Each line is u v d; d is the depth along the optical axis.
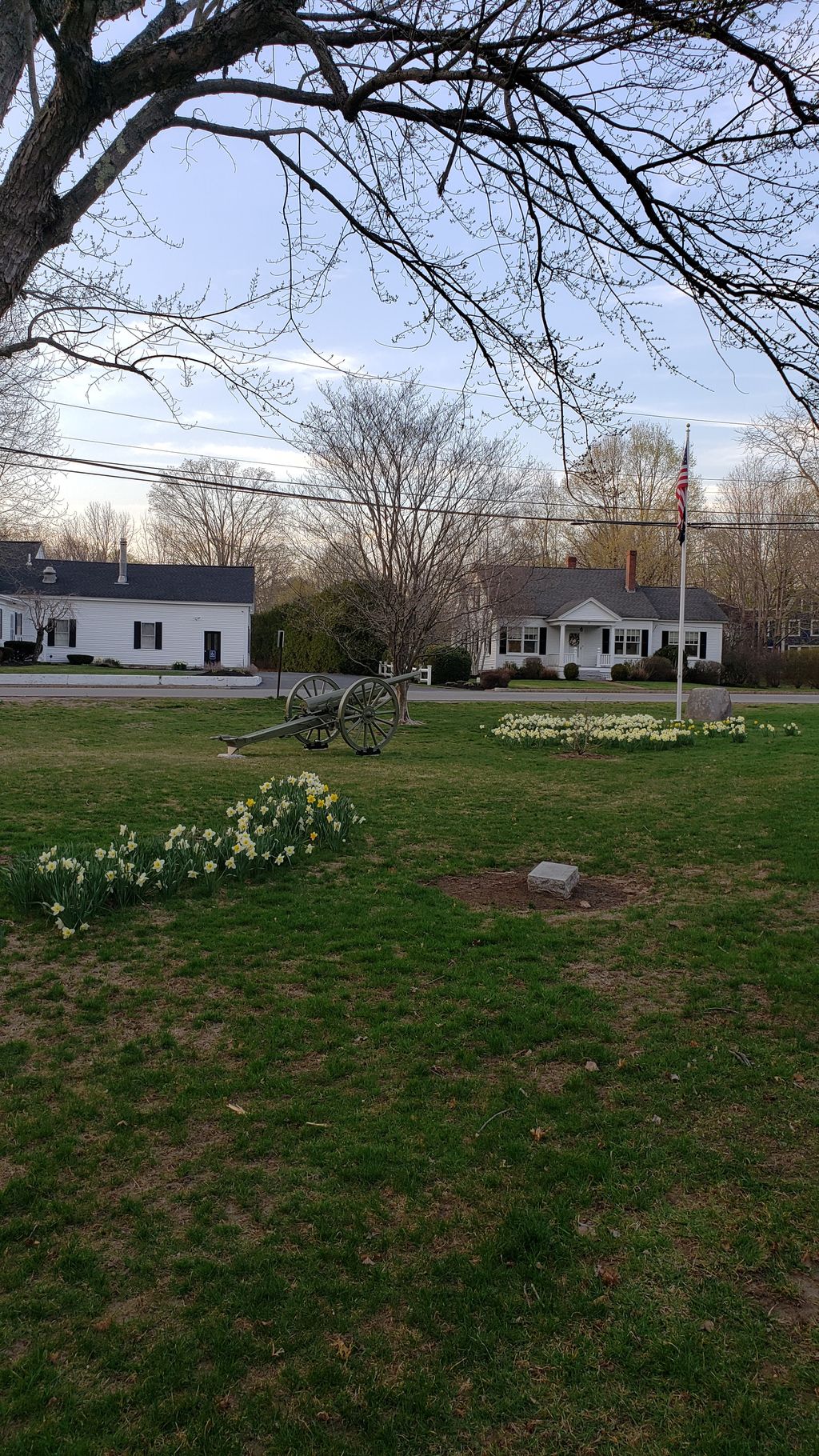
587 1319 2.75
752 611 57.88
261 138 3.95
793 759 14.58
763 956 5.72
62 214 3.31
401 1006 4.89
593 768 13.89
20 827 8.65
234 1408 2.43
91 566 42.84
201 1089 4.03
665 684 42.91
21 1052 4.35
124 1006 4.88
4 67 3.25
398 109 3.73
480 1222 3.18
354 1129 3.73
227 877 7.29
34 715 19.83
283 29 3.47
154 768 12.77
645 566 57.97
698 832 9.30
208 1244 3.05
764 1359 2.60
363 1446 2.32
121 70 3.22
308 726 14.78
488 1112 3.87
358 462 17.75
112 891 6.50
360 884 7.25
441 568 18.38
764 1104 3.96
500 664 48.47
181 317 4.25
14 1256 3.00
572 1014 4.84
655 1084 4.13
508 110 3.64
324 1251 3.02
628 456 57.12
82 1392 2.47
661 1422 2.39
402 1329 2.71
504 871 7.84
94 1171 3.44
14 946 5.74
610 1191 3.35
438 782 12.39
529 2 3.23
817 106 3.31
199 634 41.28
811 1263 3.00
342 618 21.89
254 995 5.05
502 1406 2.44
